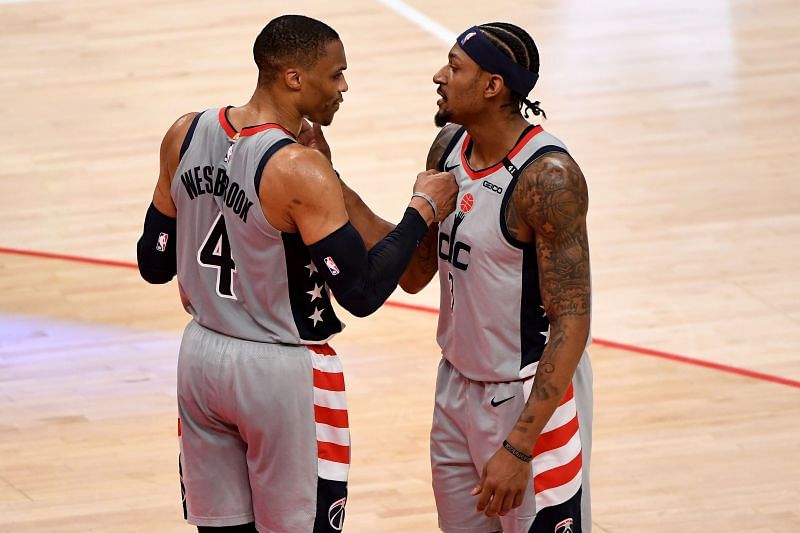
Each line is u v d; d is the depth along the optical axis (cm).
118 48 3431
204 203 1009
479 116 973
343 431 1046
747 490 1423
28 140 2761
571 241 944
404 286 1154
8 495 1424
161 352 1805
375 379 1716
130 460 1509
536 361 1004
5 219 2328
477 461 1048
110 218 2338
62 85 3141
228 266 1011
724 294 1983
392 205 2345
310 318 1016
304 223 960
